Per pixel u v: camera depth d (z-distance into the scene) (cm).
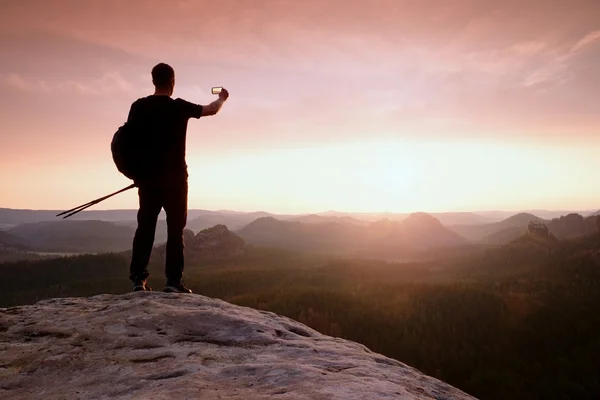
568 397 6681
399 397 230
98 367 300
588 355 7875
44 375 293
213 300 482
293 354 319
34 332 375
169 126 489
